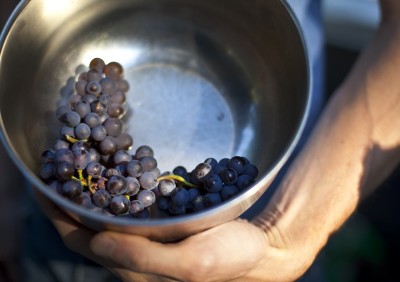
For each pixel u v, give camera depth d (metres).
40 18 0.45
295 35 0.44
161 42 0.52
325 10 0.91
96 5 0.48
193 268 0.40
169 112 0.50
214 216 0.36
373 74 0.58
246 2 0.48
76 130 0.43
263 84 0.50
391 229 0.80
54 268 0.61
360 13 0.89
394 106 0.56
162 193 0.42
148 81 0.51
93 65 0.48
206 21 0.52
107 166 0.45
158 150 0.48
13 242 0.77
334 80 0.95
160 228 0.35
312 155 0.55
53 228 0.62
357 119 0.56
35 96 0.46
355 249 0.78
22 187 0.80
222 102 0.50
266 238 0.48
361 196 0.55
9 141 0.37
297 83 0.45
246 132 0.49
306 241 0.51
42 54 0.47
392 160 0.56
